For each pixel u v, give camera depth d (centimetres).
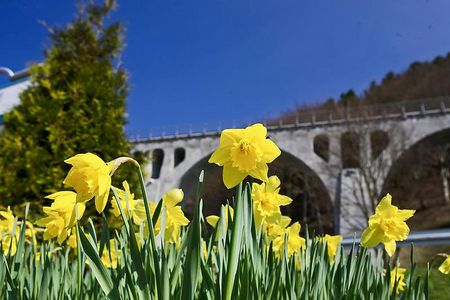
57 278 137
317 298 129
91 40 657
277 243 177
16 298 111
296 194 3550
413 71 5806
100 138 553
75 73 607
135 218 138
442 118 3175
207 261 122
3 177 482
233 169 98
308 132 3359
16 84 768
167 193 140
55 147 512
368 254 149
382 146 2936
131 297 98
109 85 622
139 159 605
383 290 141
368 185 2514
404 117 3241
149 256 104
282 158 3419
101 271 89
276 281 114
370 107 3481
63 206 110
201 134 3678
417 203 3594
